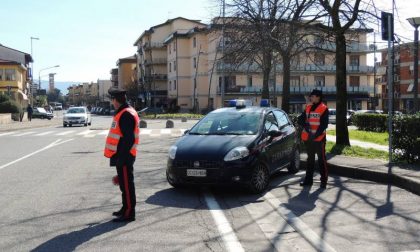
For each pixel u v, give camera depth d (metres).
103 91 143.50
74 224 6.30
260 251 5.12
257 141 8.62
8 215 6.82
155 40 81.56
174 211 7.02
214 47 60.09
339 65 13.99
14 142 20.56
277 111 10.50
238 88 61.06
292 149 10.38
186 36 70.12
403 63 68.62
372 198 7.72
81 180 9.88
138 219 6.55
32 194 8.37
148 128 31.23
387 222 6.22
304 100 62.09
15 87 64.62
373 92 65.44
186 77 70.88
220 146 8.27
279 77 60.47
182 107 70.81
